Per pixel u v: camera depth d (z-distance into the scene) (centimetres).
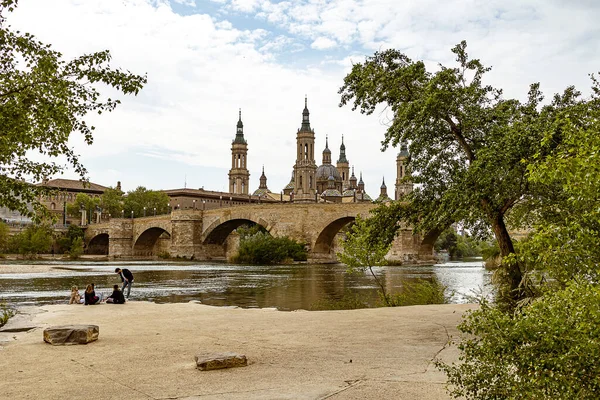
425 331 1622
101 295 2772
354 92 2244
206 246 12394
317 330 1661
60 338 1391
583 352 614
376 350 1300
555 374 617
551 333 642
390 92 2127
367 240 2450
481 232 2466
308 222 10469
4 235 11400
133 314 2181
